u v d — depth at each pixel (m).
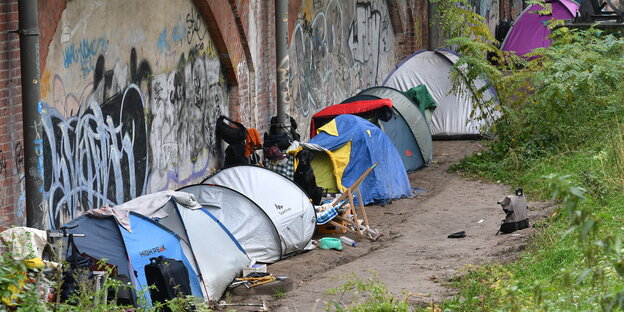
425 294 10.02
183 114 14.29
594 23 20.66
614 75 17.97
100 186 11.83
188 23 14.38
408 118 18.89
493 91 21.12
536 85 18.39
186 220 10.74
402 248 12.83
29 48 9.73
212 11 14.84
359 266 11.84
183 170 14.31
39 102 9.84
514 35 28.27
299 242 12.49
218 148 15.66
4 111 9.76
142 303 8.73
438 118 22.06
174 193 10.82
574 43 19.08
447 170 18.67
